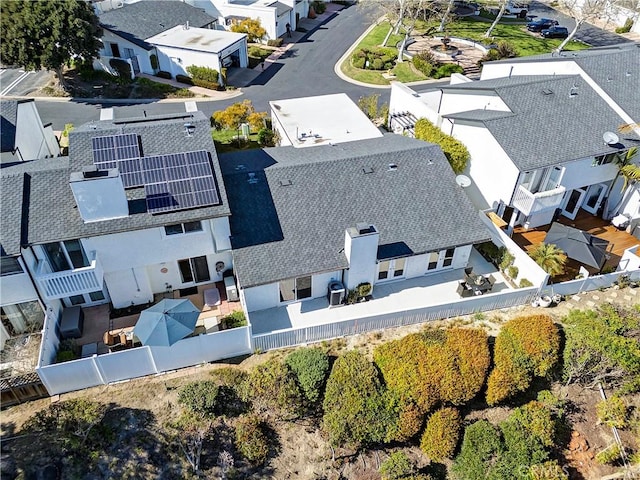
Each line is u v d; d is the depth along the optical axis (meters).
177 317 23.95
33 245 23.08
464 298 29.30
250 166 31.41
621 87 35.84
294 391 23.27
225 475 21.98
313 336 26.19
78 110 49.09
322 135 39.12
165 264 27.56
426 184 31.17
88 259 25.25
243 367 24.97
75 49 49.47
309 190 29.70
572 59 37.66
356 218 29.02
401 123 43.00
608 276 30.14
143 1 65.00
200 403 22.72
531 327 26.22
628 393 26.77
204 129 28.80
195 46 53.84
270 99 52.28
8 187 24.83
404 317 27.12
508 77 42.09
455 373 24.14
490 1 83.31
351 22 77.62
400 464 22.72
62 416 21.91
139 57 55.72
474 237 29.45
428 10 69.31
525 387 24.88
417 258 29.59
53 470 20.73
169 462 22.03
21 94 51.72
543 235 34.75
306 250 27.31
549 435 23.92
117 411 22.88
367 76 57.75
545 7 85.00
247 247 27.09
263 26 67.62
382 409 23.28
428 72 57.16
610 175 35.12
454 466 23.55
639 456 24.58
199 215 25.02
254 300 27.33
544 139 32.53
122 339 25.41
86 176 22.78
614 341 25.80
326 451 23.45
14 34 46.47
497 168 33.03
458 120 35.34
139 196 25.27
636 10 73.31
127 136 27.22
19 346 24.80
